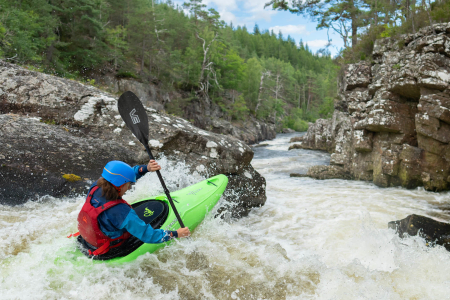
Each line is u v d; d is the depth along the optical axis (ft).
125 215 6.75
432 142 23.26
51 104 15.64
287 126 185.16
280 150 64.59
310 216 15.70
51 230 9.13
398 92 25.64
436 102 22.31
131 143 15.06
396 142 25.68
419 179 24.34
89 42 78.43
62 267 7.23
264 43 304.71
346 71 33.45
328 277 8.37
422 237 11.05
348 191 23.22
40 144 12.73
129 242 7.95
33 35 57.52
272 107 158.61
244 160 16.62
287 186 25.88
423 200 20.22
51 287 6.72
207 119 109.81
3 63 16.80
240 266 8.72
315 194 21.79
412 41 26.13
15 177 10.94
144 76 96.43
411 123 25.75
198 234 10.53
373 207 17.83
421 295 7.72
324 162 43.68
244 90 143.95
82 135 14.96
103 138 15.15
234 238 11.55
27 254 7.63
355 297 7.51
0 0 46.24
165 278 7.73
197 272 8.18
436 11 29.73
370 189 24.47
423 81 22.54
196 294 7.36
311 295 7.61
